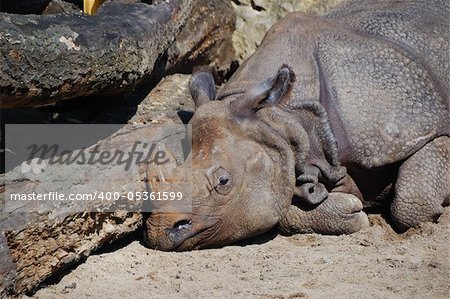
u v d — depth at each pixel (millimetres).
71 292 9469
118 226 10320
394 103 11164
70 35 10375
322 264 10117
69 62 10312
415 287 9523
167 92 12180
